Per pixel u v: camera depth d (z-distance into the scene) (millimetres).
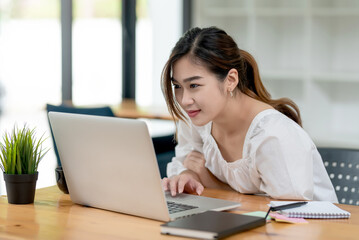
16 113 4746
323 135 4824
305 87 4875
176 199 1854
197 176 2309
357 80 4727
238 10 5004
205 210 1701
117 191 1708
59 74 4871
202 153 2436
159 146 4098
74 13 4926
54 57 4832
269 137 1944
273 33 5211
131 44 5543
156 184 1598
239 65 2020
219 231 1420
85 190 1807
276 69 5051
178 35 5438
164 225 1491
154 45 5516
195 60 1862
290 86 5223
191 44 1879
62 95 4902
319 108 4996
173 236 1474
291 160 1924
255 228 1539
